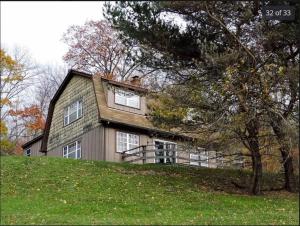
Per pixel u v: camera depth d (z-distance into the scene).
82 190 19.14
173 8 21.31
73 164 23.89
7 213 15.07
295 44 21.98
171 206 17.53
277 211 17.75
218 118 19.91
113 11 22.12
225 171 27.08
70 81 35.25
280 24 21.14
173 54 22.12
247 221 14.95
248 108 19.56
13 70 46.28
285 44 21.95
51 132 36.94
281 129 19.52
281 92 19.78
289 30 20.53
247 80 19.73
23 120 50.53
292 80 19.17
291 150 20.45
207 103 20.19
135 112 32.31
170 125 21.36
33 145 41.72
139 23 21.64
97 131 30.91
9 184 19.64
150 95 21.86
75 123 33.69
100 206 16.84
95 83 31.91
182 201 18.53
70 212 15.69
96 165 24.27
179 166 27.38
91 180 20.84
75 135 33.38
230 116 19.70
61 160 24.62
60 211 15.73
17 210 15.63
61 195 18.17
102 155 30.03
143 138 32.12
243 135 20.61
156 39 21.75
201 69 20.64
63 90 36.09
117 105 31.75
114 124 30.89
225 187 22.78
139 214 16.05
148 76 23.19
